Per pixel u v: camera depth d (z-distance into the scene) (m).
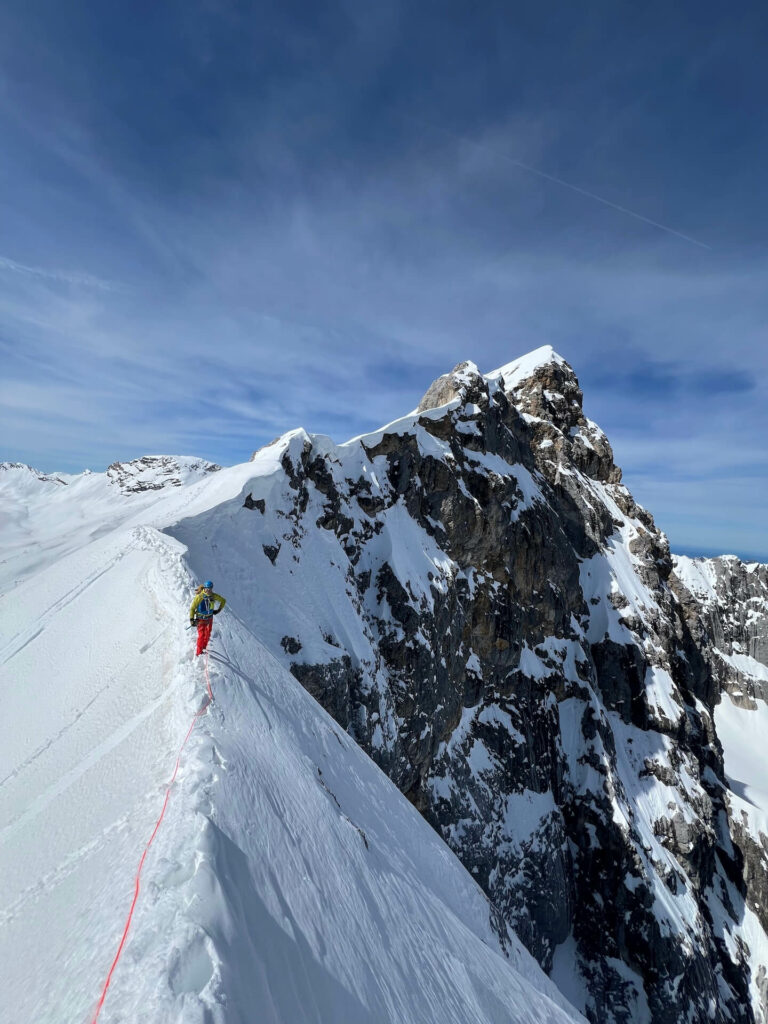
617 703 62.34
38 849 9.62
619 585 69.19
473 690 48.34
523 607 55.94
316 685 29.11
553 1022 19.03
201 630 14.88
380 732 33.94
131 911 6.35
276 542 34.06
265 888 8.00
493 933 26.03
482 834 42.34
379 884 13.55
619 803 51.19
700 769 70.25
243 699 14.31
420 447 48.78
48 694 16.86
